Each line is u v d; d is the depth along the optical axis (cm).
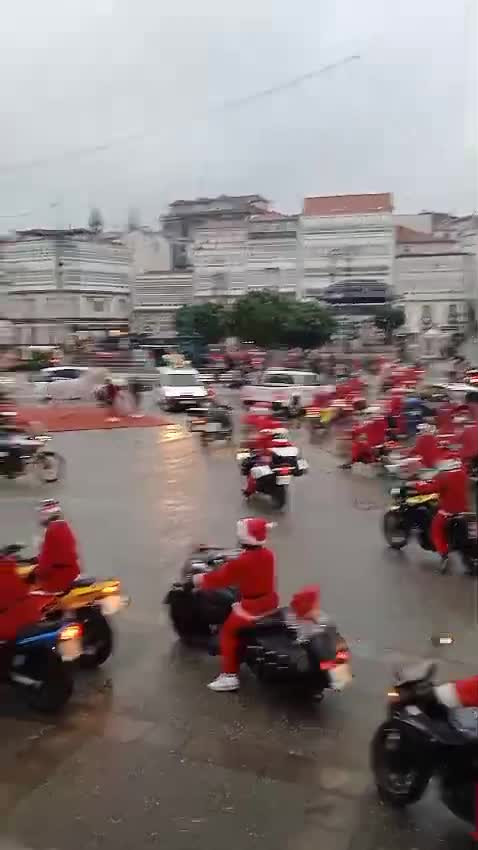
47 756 586
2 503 1429
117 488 1573
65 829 503
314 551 1133
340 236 7019
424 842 495
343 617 868
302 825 509
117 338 5962
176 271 6956
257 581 684
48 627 652
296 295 7069
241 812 521
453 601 924
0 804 528
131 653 771
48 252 6284
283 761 581
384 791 533
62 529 719
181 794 540
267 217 7512
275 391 2958
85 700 672
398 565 1068
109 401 2894
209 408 2423
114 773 564
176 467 1817
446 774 499
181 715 648
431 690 523
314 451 2123
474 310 7112
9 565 662
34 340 6316
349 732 622
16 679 652
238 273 7100
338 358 5291
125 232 8288
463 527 1015
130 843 490
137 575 1008
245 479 1636
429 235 8281
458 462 1098
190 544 1157
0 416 2305
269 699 678
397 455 1675
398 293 7181
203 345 5669
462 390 2959
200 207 9775
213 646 762
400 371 3631
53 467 1645
